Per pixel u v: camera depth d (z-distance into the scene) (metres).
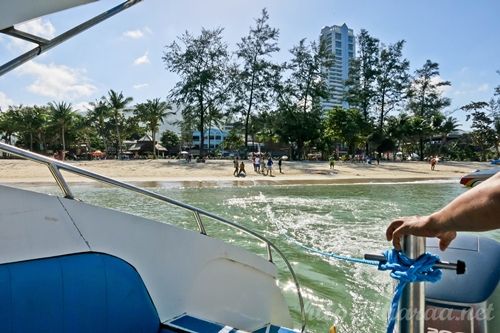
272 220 11.62
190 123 55.62
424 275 1.25
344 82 64.94
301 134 56.84
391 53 61.47
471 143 69.81
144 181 23.89
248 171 34.53
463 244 2.31
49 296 1.87
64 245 1.99
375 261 1.47
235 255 3.02
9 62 1.94
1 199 1.78
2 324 1.72
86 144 81.31
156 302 2.40
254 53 53.66
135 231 2.32
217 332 2.34
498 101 63.84
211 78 51.28
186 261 2.62
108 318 2.09
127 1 2.24
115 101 65.56
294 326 4.37
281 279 5.93
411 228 1.19
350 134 56.84
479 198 0.96
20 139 70.62
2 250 1.77
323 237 9.19
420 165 46.88
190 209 2.76
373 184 25.02
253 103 54.56
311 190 21.12
